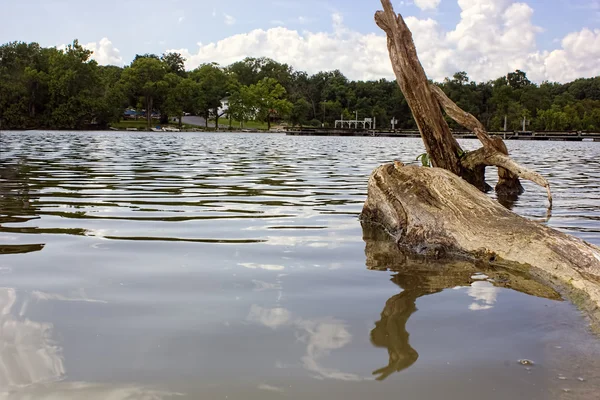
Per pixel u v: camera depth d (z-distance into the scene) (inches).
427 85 307.1
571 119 3277.6
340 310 110.8
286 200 285.3
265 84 3838.6
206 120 3570.4
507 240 160.7
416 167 217.5
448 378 80.5
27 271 136.3
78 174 414.6
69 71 2738.7
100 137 1524.4
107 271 137.7
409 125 4160.9
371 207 221.9
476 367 84.5
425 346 92.4
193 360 85.4
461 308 114.0
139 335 95.3
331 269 145.9
